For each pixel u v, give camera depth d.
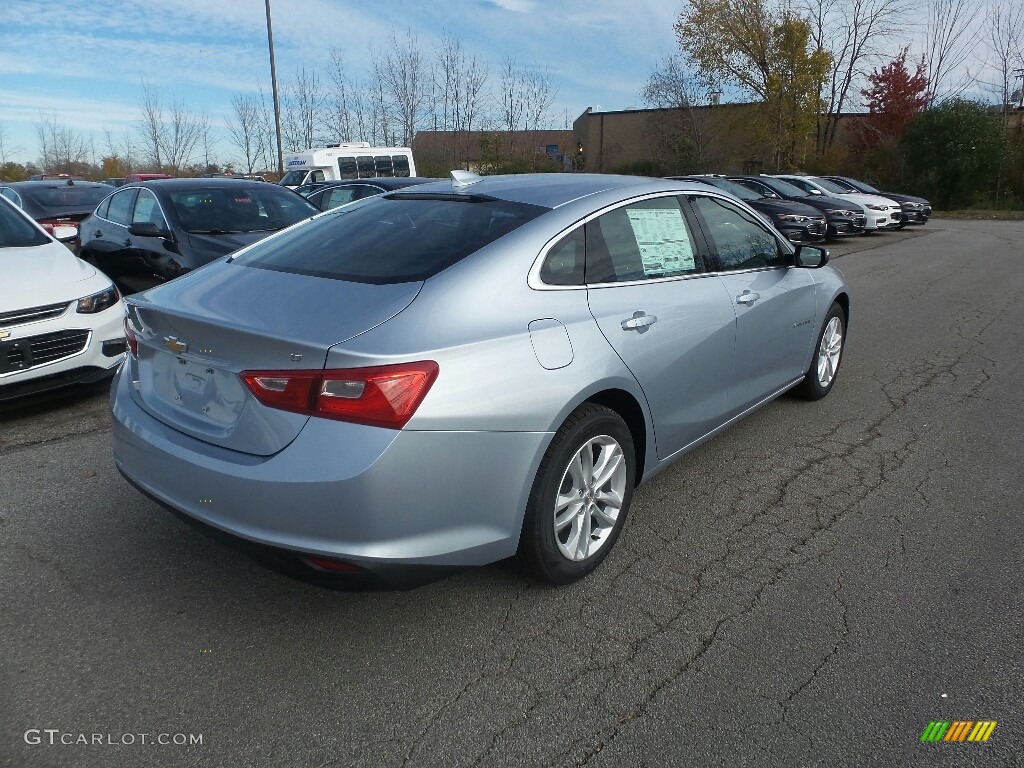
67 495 3.82
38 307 4.71
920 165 32.41
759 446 4.59
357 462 2.30
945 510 3.77
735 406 4.09
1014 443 4.64
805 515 3.72
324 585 2.46
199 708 2.41
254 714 2.38
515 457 2.63
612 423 3.05
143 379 2.98
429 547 2.47
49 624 2.81
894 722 2.35
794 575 3.19
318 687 2.51
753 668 2.60
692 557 3.33
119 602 2.95
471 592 3.06
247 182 7.84
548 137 50.78
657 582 3.14
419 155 32.28
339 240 3.20
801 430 4.86
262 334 2.40
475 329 2.60
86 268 5.40
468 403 2.48
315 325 2.49
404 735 2.30
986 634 2.78
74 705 2.41
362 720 2.36
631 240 3.37
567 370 2.80
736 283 3.97
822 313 5.00
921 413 5.19
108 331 5.05
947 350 6.97
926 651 2.69
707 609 2.95
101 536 3.43
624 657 2.67
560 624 2.86
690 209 3.82
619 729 2.33
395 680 2.54
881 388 5.76
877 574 3.19
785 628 2.83
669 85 41.69
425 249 2.92
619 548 3.41
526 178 3.66
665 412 3.43
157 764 2.18
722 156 41.41
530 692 2.49
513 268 2.84
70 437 4.63
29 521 3.55
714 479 4.13
